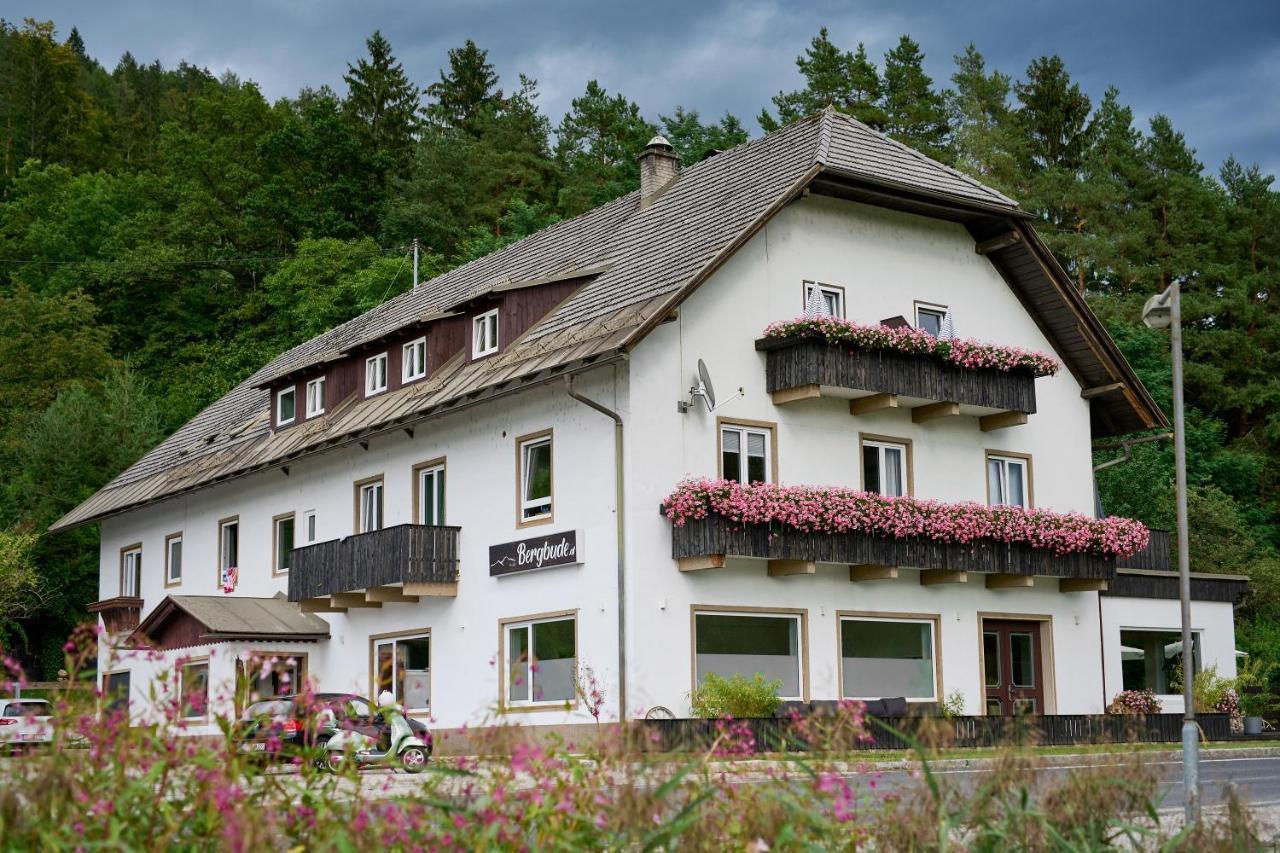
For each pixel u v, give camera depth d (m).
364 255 64.38
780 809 7.19
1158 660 31.75
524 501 26.47
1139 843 8.52
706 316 25.25
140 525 40.91
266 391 40.94
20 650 48.28
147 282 66.62
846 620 26.08
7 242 71.94
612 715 23.70
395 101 80.06
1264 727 32.41
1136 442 31.28
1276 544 52.56
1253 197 60.09
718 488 23.61
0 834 6.01
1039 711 28.75
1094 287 58.88
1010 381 27.78
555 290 28.25
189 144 72.75
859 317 27.38
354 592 29.19
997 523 26.78
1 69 87.75
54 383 56.75
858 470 26.81
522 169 69.75
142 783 6.56
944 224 29.16
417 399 28.61
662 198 30.95
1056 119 64.25
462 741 27.12
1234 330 56.03
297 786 7.22
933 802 7.91
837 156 26.84
